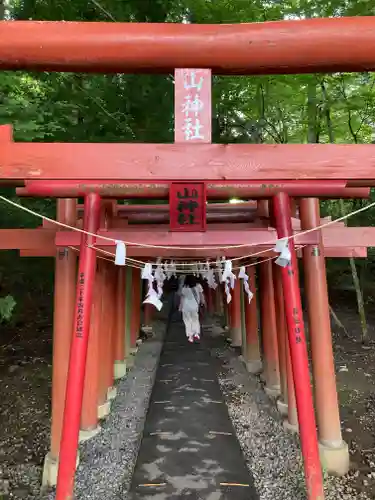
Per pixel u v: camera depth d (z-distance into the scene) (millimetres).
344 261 12219
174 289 18750
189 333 10453
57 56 2695
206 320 14852
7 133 2781
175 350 10195
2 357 9375
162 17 7465
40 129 6543
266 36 2680
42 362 9164
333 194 3926
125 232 4109
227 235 4148
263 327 7363
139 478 4180
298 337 3729
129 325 9109
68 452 3434
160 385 7328
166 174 2822
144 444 4945
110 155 2811
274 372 7109
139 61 2750
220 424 5551
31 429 6199
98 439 5312
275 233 4195
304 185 3902
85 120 7883
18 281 9633
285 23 2688
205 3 7363
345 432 6004
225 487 4020
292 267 3805
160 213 6488
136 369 8594
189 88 2850
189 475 4238
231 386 7535
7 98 6395
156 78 7859
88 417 5496
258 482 4312
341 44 2652
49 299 13211
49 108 7281
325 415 4844
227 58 2744
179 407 6188
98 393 6184
